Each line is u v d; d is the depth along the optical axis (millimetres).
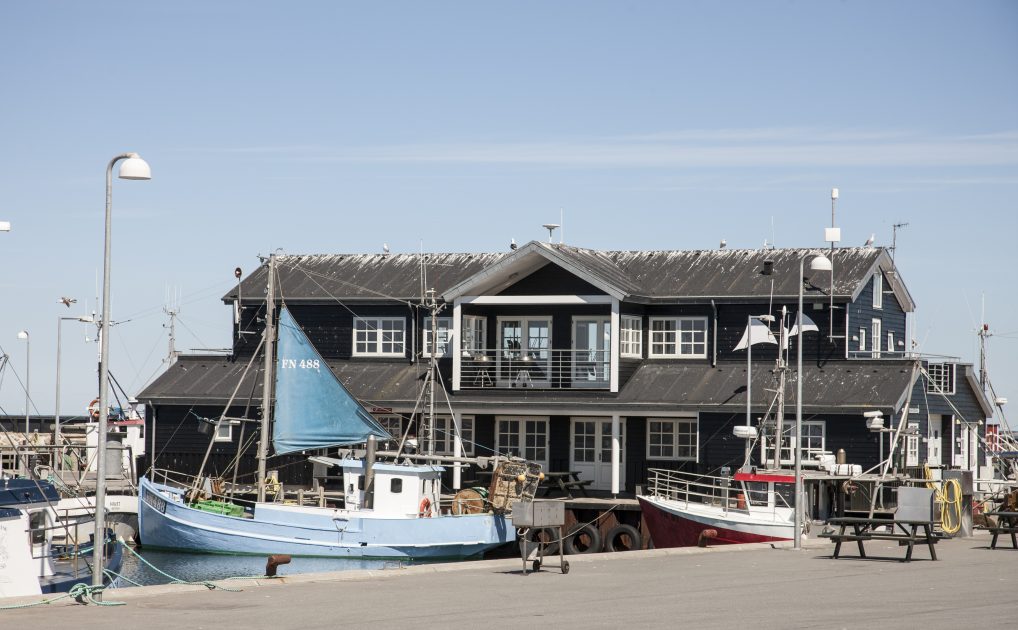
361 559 38625
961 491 32812
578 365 45844
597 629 16219
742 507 37281
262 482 41688
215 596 19344
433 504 39438
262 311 50500
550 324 46844
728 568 23938
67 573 27234
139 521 40562
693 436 44750
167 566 37750
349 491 39250
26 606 18047
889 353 48031
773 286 45562
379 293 49625
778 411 38906
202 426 43188
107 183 19953
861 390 42312
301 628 16266
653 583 21422
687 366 45812
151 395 48844
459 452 45312
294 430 43500
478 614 17562
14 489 25234
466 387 46469
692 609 18094
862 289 46156
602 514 40969
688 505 37469
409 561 38344
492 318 47656
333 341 50031
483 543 38594
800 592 20141
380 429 43250
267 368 42500
